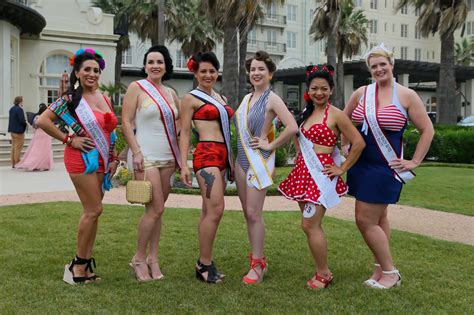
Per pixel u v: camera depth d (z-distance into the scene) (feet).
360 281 14.58
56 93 78.95
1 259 16.07
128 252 17.39
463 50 152.25
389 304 12.63
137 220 22.27
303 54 145.07
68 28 78.59
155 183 14.15
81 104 13.60
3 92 63.52
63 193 30.73
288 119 13.85
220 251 17.65
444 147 56.95
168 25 98.32
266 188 14.38
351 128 13.55
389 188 13.50
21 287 13.48
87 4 87.61
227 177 15.02
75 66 13.85
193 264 16.16
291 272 15.51
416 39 162.30
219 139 14.34
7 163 47.80
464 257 17.37
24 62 75.31
